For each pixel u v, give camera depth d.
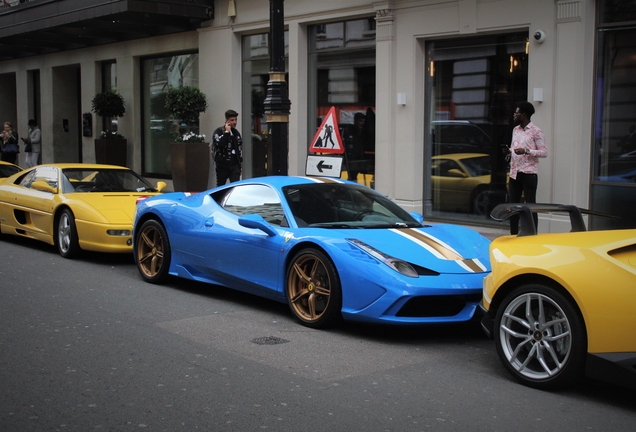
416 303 5.61
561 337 4.53
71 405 4.39
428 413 4.30
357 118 13.65
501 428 4.08
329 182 7.41
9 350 5.55
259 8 15.09
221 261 7.17
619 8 10.12
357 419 4.19
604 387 4.81
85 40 20.38
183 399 4.50
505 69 11.42
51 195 10.12
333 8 13.48
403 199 12.66
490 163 11.76
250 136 16.11
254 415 4.24
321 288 6.15
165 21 16.80
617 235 4.66
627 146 10.20
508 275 4.80
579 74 10.26
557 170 10.54
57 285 8.05
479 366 5.27
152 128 19.19
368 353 5.56
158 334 6.05
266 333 6.11
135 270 9.05
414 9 12.23
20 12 18.75
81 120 22.61
